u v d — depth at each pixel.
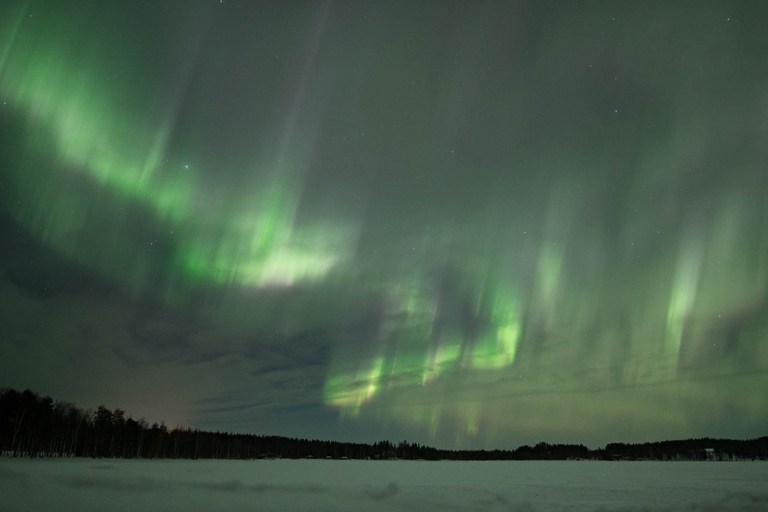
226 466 83.50
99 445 117.44
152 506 27.55
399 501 31.80
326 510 27.56
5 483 36.47
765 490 38.75
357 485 43.69
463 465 116.88
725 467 91.75
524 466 110.06
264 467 83.56
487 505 30.09
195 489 37.00
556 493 37.22
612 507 28.95
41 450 102.19
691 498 33.28
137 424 137.38
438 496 34.66
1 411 96.94
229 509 27.23
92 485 37.38
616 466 106.50
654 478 56.88
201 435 155.12
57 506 26.69
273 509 27.58
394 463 129.00
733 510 27.70
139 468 65.12
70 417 120.19
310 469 78.88
